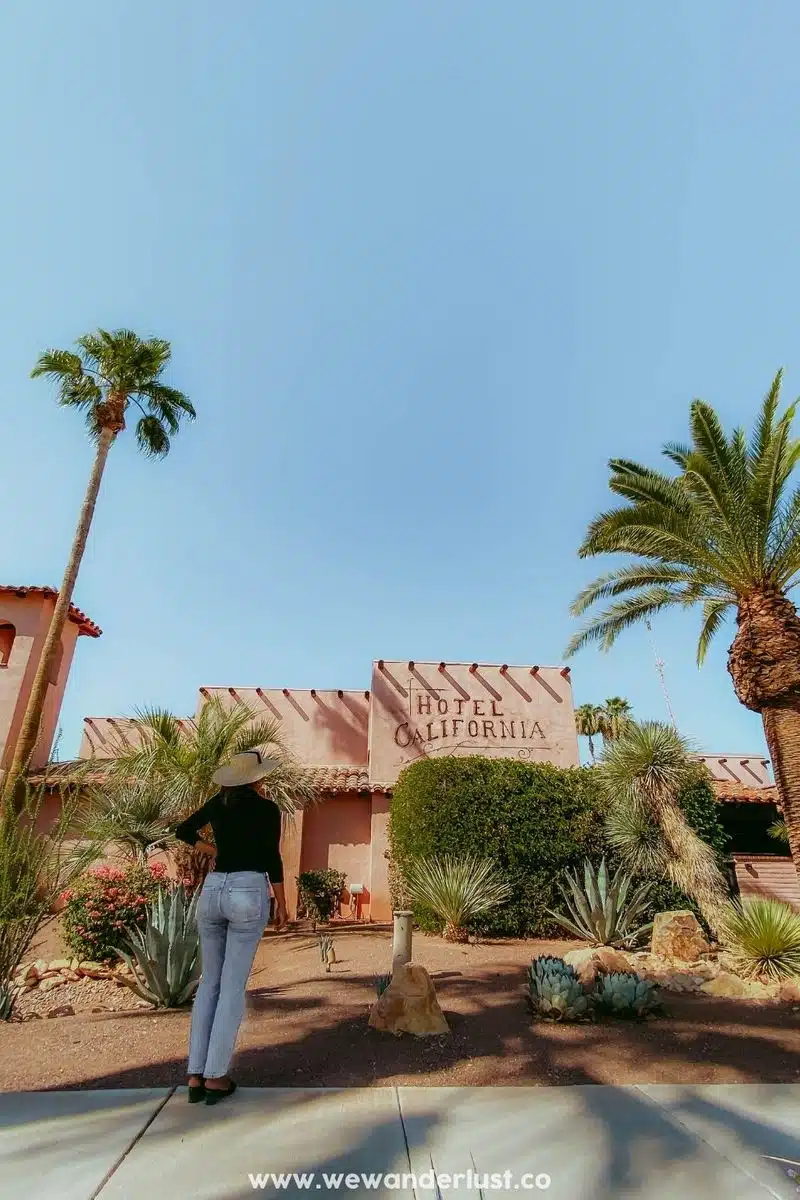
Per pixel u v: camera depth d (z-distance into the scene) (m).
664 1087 3.80
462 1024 5.21
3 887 6.29
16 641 17.84
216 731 12.13
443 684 18.17
